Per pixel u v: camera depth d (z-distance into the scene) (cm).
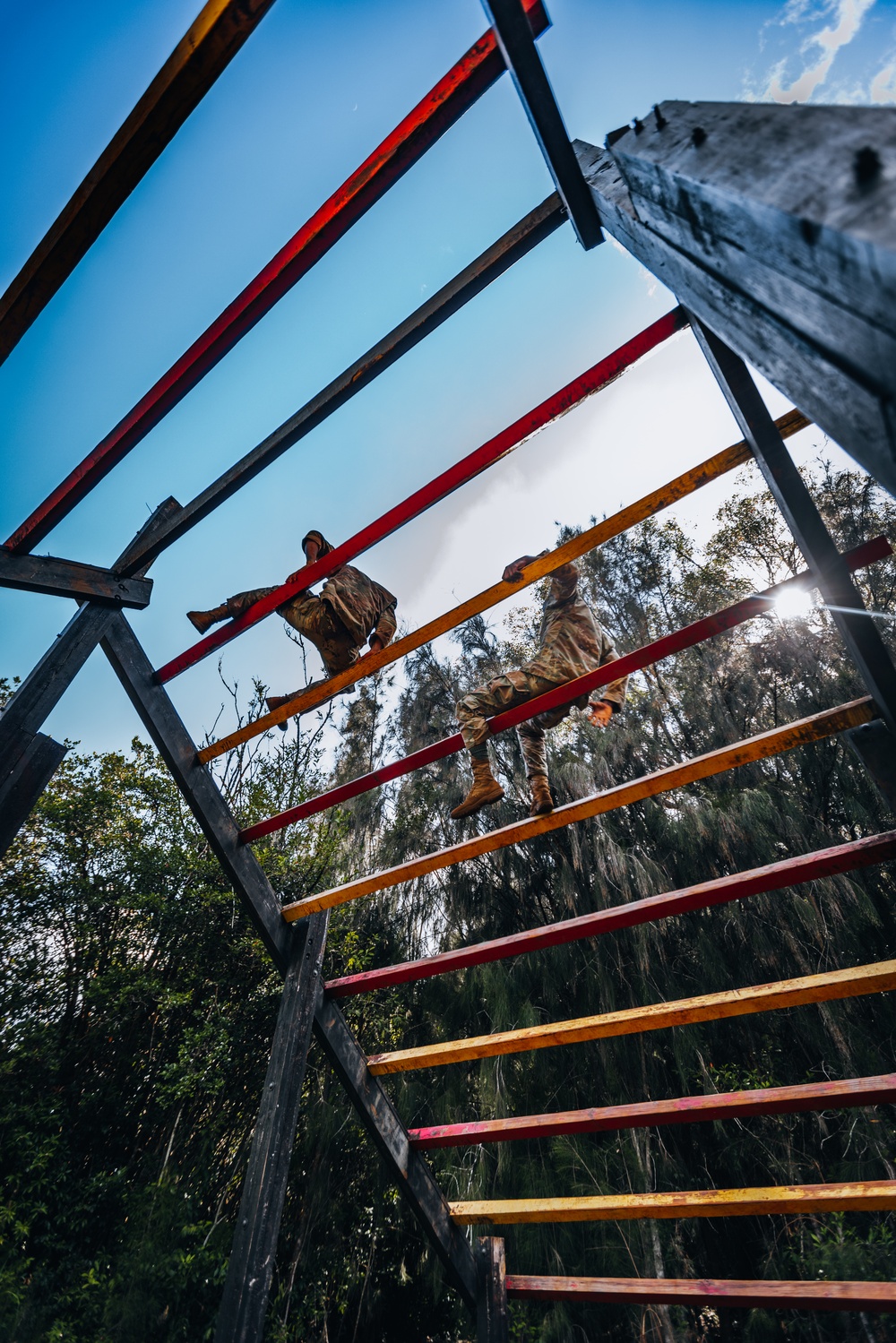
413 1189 301
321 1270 787
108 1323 695
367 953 1012
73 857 1115
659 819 936
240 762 1298
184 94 140
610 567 1250
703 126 76
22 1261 745
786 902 822
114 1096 923
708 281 81
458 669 1339
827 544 173
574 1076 813
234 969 1006
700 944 818
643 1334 631
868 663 179
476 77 149
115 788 1155
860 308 46
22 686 260
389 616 305
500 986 853
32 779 250
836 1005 773
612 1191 698
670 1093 790
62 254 171
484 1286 313
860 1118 693
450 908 1022
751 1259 700
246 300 189
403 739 1296
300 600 291
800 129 58
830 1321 611
